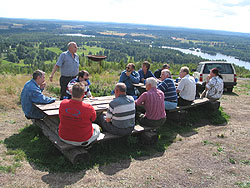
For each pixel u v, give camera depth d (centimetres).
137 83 648
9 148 391
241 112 679
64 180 302
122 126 379
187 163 361
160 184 298
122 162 361
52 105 432
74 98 331
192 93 550
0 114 575
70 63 578
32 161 351
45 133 407
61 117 333
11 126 502
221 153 397
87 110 335
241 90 1103
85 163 341
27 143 416
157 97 425
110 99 516
